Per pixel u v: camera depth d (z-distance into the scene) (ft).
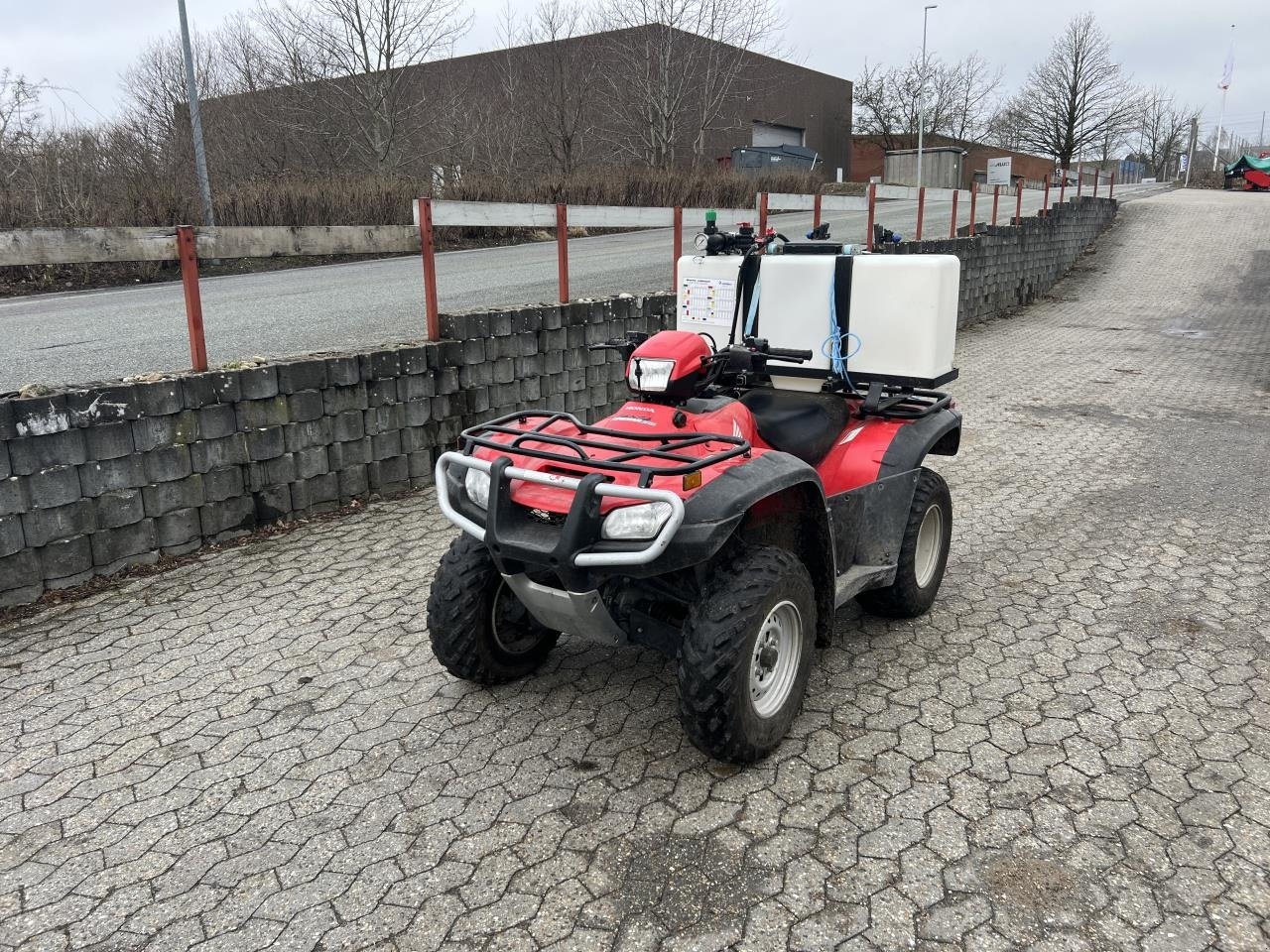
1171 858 8.83
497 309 22.74
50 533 15.17
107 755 10.92
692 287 15.35
